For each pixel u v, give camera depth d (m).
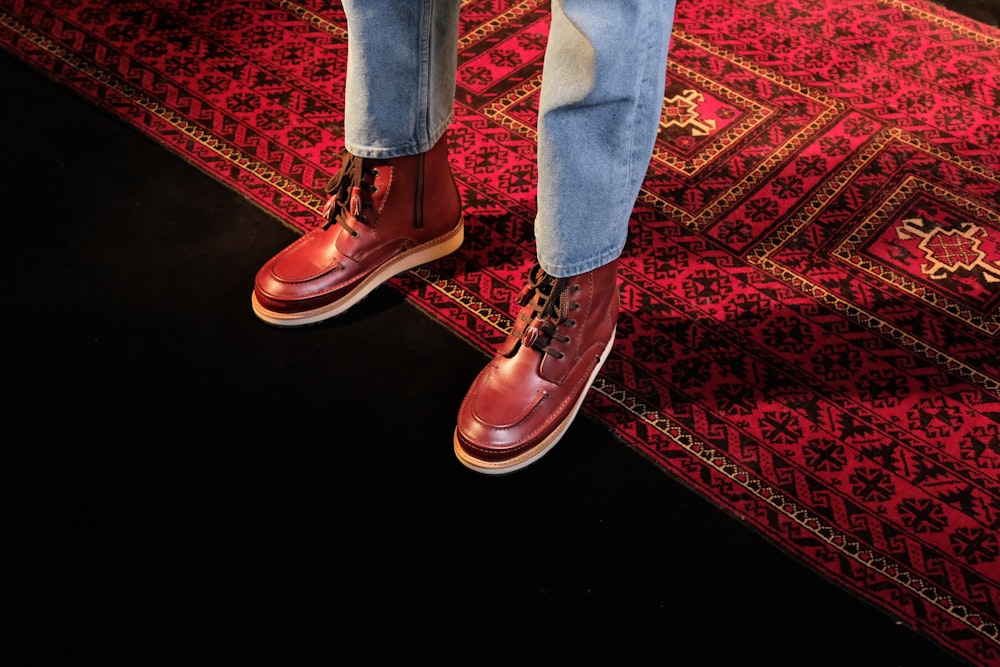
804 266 1.67
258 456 1.41
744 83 2.03
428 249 1.62
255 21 2.19
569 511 1.35
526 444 1.36
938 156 1.87
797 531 1.32
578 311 1.34
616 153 1.16
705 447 1.42
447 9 1.31
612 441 1.43
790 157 1.87
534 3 2.24
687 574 1.29
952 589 1.26
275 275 1.53
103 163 1.85
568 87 1.07
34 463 1.40
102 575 1.28
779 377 1.50
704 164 1.85
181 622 1.24
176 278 1.65
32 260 1.67
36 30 2.14
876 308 1.60
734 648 1.22
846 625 1.23
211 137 1.90
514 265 1.66
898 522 1.33
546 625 1.24
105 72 2.04
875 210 1.77
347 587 1.27
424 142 1.43
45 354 1.53
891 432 1.43
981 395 1.48
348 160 1.48
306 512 1.35
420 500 1.36
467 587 1.27
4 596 1.26
